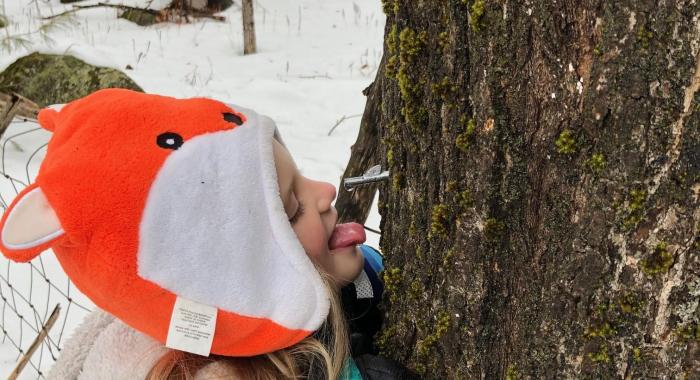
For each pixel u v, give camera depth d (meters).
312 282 1.05
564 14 0.81
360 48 7.34
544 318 0.94
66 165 0.95
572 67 0.82
